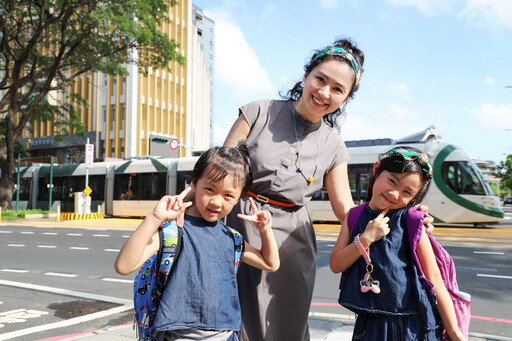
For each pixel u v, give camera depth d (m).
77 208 21.89
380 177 2.06
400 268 1.95
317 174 2.35
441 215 15.09
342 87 2.21
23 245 11.60
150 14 21.45
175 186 20.12
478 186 14.95
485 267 8.02
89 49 21.62
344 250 2.10
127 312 5.05
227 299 1.85
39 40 21.86
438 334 1.95
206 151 1.87
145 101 41.84
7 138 22.91
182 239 1.81
